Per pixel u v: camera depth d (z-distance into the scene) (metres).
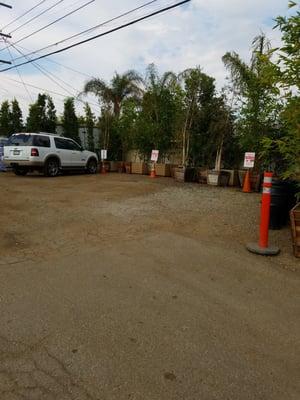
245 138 10.75
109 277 3.87
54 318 2.97
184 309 3.22
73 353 2.51
